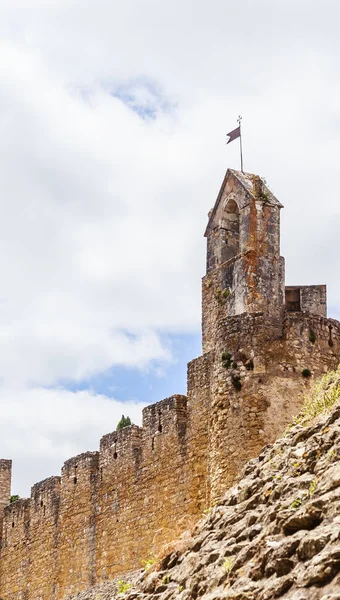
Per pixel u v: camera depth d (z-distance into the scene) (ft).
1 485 210.38
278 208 141.69
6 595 195.31
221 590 76.95
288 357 127.44
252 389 125.90
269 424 124.16
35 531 188.24
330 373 120.16
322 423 93.56
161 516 150.30
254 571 74.59
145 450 157.17
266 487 88.74
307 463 87.56
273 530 78.23
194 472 144.56
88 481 172.24
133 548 156.35
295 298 156.35
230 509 91.56
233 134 149.07
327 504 75.56
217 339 130.93
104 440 169.37
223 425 126.31
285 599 68.18
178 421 150.41
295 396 125.70
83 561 169.68
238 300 139.44
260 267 138.72
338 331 131.85
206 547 87.56
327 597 63.46
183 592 83.46
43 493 187.42
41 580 183.11
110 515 164.14
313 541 70.95
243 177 144.66
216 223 147.43
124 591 97.14
